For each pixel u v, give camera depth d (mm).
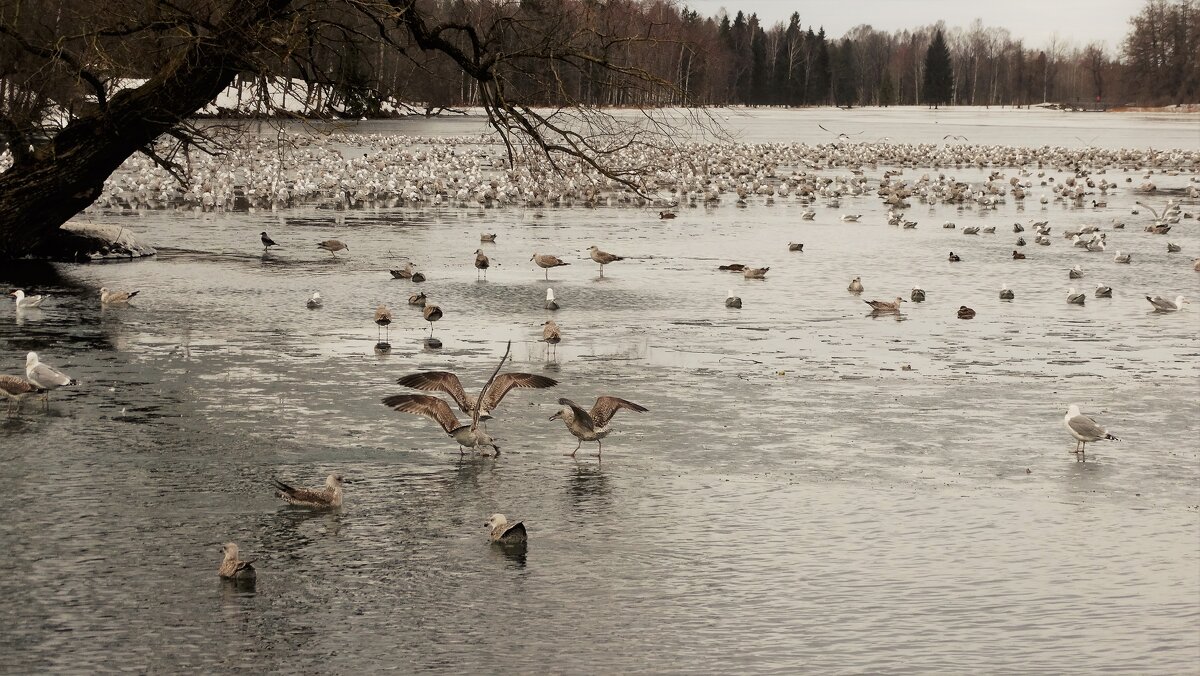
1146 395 23578
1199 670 12172
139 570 14328
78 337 27344
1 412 20969
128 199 59656
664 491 17422
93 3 33375
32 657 12195
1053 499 17281
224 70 32875
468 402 18500
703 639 12805
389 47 36875
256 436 19766
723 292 36219
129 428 20078
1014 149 111375
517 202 65625
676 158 91062
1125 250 48781
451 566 14633
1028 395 23469
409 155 87250
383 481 17688
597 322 30891
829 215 61969
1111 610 13617
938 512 16688
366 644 12594
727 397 22953
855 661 12352
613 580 14297
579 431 18750
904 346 28297
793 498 17203
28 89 35312
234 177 68375
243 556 14797
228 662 12164
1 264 37469
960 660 12391
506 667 12148
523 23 33281
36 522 15734
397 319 30609
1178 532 16016
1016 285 38875
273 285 35375
